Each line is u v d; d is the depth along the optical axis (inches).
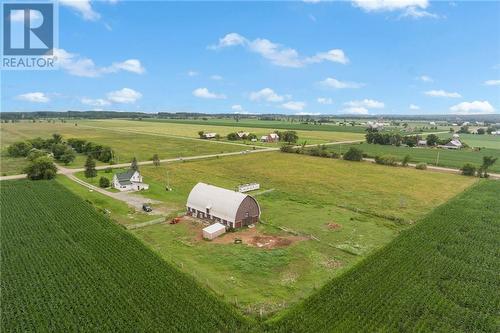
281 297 1342.3
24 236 1862.7
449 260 1617.9
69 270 1502.2
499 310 1249.4
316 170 3996.1
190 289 1364.4
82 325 1144.8
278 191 2989.7
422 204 2637.8
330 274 1525.6
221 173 3762.3
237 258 1672.0
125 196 2773.1
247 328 1136.2
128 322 1160.2
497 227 2059.5
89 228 1995.6
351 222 2194.9
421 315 1208.8
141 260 1599.4
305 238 1929.1
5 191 2822.3
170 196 2785.4
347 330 1117.1
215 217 2139.5
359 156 4675.2
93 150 4879.4
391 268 1534.2
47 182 3186.5
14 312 1213.7
